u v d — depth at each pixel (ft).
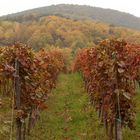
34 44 444.96
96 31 515.09
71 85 155.63
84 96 112.27
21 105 52.65
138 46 78.13
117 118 52.80
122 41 53.42
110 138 59.16
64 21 537.65
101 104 61.62
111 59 52.03
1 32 467.11
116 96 52.42
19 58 50.31
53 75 108.06
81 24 532.32
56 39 480.23
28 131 66.13
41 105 59.88
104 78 54.95
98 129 69.97
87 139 64.39
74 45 456.86
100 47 54.70
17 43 51.37
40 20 557.33
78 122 77.66
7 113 64.39
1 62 49.78
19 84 51.31
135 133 65.21
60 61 171.83
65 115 85.05
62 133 69.36
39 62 57.57
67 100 108.27
